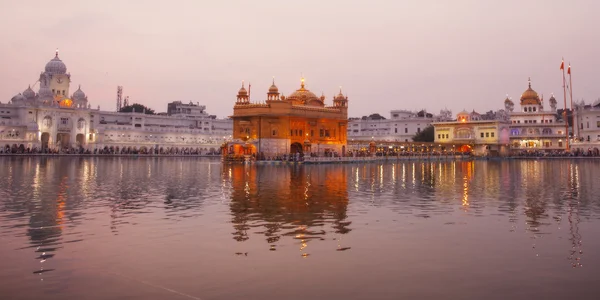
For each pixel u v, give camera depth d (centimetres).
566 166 6309
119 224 1546
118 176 3744
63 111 11019
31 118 10562
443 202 2136
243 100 7994
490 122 11406
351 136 14688
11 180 3192
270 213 1780
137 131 12038
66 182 3102
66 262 1080
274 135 7519
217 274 987
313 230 1447
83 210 1845
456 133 11988
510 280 946
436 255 1138
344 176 3988
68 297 852
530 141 11950
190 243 1268
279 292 874
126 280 949
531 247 1223
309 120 8031
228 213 1777
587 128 10912
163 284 923
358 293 869
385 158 8412
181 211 1827
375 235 1373
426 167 6100
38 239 1316
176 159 8981
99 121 11938
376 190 2695
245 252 1169
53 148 10306
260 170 4969
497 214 1773
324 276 973
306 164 6625
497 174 4416
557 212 1823
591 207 1967
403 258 1110
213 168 5344
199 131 13200
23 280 949
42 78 12281
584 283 926
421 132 12975
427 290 886
